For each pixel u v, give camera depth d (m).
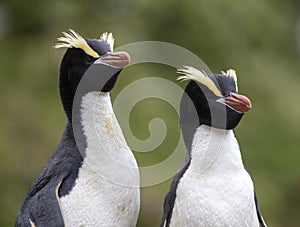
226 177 6.80
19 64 15.18
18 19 15.55
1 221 13.60
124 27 14.60
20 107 14.59
